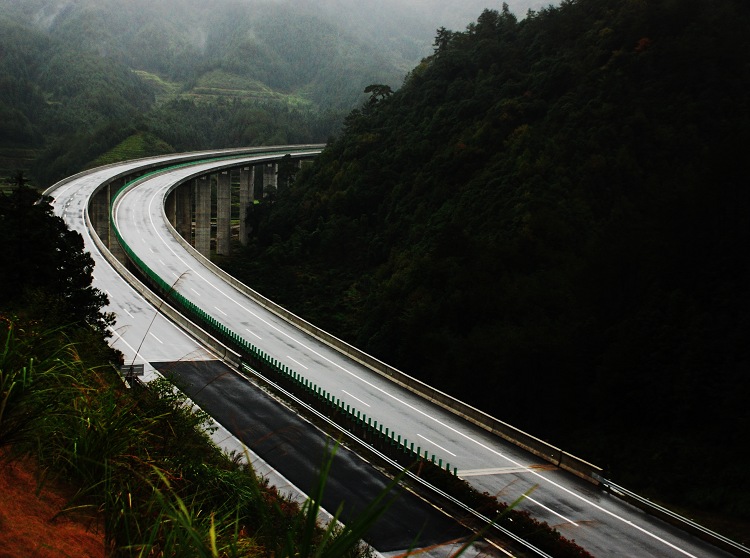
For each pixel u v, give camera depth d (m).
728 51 81.94
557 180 78.44
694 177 63.09
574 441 50.91
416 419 46.44
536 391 55.75
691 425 48.31
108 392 9.45
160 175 127.25
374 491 33.81
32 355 9.26
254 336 62.31
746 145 59.44
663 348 51.53
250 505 13.48
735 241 55.03
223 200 138.00
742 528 37.47
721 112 77.25
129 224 96.56
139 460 8.61
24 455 9.07
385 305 73.81
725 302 52.41
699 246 56.91
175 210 123.38
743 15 89.56
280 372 49.31
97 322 42.31
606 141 79.44
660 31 87.88
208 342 56.12
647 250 59.81
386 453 38.88
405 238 93.00
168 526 7.70
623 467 46.38
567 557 28.80
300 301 91.44
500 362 57.72
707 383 48.81
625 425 50.81
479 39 128.12
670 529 33.88
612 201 74.12
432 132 107.00
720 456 44.56
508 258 70.00
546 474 39.28
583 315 59.03
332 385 51.75
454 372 61.22
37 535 7.36
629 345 52.88
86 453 8.37
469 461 40.09
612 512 35.19
